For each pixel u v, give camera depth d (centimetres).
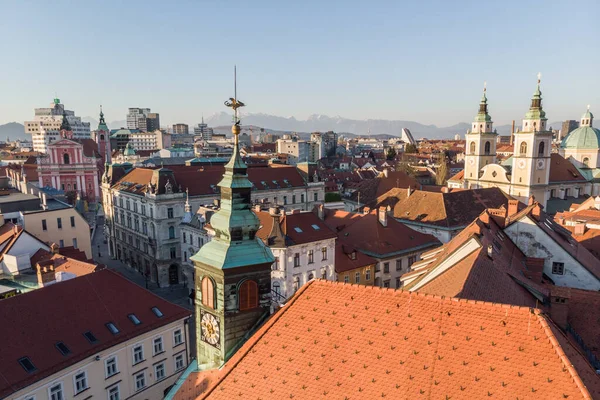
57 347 3528
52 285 3934
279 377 1697
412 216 8062
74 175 14162
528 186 10788
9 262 5222
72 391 3538
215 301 2109
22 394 3183
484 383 1366
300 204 10444
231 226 2108
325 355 1666
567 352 1449
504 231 3862
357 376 1555
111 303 4122
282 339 1803
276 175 10294
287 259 5816
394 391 1460
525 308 1461
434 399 1390
